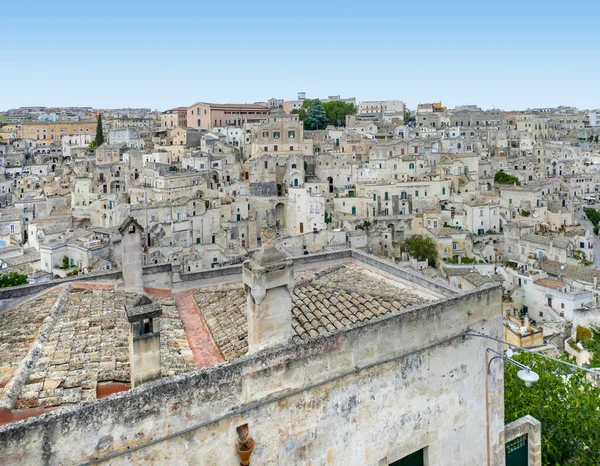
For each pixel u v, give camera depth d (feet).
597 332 217.15
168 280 85.15
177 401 45.37
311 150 514.68
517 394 121.80
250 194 441.68
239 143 620.49
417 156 467.93
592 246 399.85
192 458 46.44
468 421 65.31
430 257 379.96
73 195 436.76
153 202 387.55
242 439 48.39
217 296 80.69
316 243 374.22
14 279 251.60
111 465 42.55
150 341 49.14
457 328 63.46
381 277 86.48
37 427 39.40
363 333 55.83
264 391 50.01
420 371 60.49
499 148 627.87
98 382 52.21
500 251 399.24
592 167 591.78
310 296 76.74
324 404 53.67
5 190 488.85
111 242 325.83
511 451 84.94
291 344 51.72
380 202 429.38
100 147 509.76
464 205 415.03
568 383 126.52
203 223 382.83
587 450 108.78
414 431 60.44
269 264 53.98
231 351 61.93
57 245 320.09
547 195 487.20
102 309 71.97
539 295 306.35
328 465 54.24
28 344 61.57
